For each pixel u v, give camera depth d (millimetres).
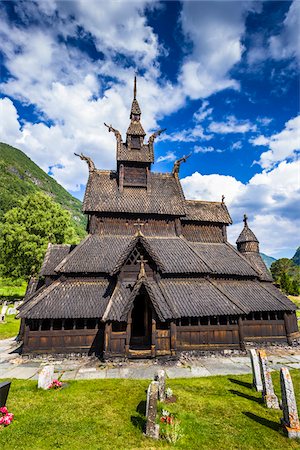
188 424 11047
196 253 27094
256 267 29531
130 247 22188
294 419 10609
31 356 20531
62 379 16359
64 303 21531
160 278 23406
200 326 22516
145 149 32438
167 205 30422
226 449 9508
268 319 25734
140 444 9586
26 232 47812
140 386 15125
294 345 25328
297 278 96062
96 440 9750
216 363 20109
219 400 13508
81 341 21297
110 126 32562
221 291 24156
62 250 27688
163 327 21641
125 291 21703
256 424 11266
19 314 20359
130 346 22516
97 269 23625
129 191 30969
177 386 15273
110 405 12664
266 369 13750
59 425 10719
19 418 11195
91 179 31328
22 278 48156
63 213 53344
